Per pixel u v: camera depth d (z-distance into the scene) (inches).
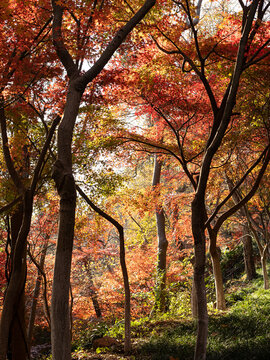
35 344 681.0
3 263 405.1
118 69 302.2
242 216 669.9
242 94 340.5
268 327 285.3
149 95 359.9
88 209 403.9
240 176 533.3
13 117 315.6
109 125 383.6
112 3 270.2
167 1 278.5
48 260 587.2
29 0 240.5
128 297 323.6
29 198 270.2
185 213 588.4
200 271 217.6
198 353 207.9
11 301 267.0
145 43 313.4
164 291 540.7
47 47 265.6
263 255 599.2
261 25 286.8
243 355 229.8
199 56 285.1
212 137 299.9
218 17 474.6
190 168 558.6
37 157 352.2
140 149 417.7
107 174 374.6
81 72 250.5
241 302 444.1
